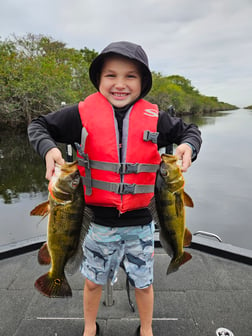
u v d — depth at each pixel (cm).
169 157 164
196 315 227
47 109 1836
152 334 203
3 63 1661
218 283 264
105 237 182
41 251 169
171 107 232
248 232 657
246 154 1573
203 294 250
